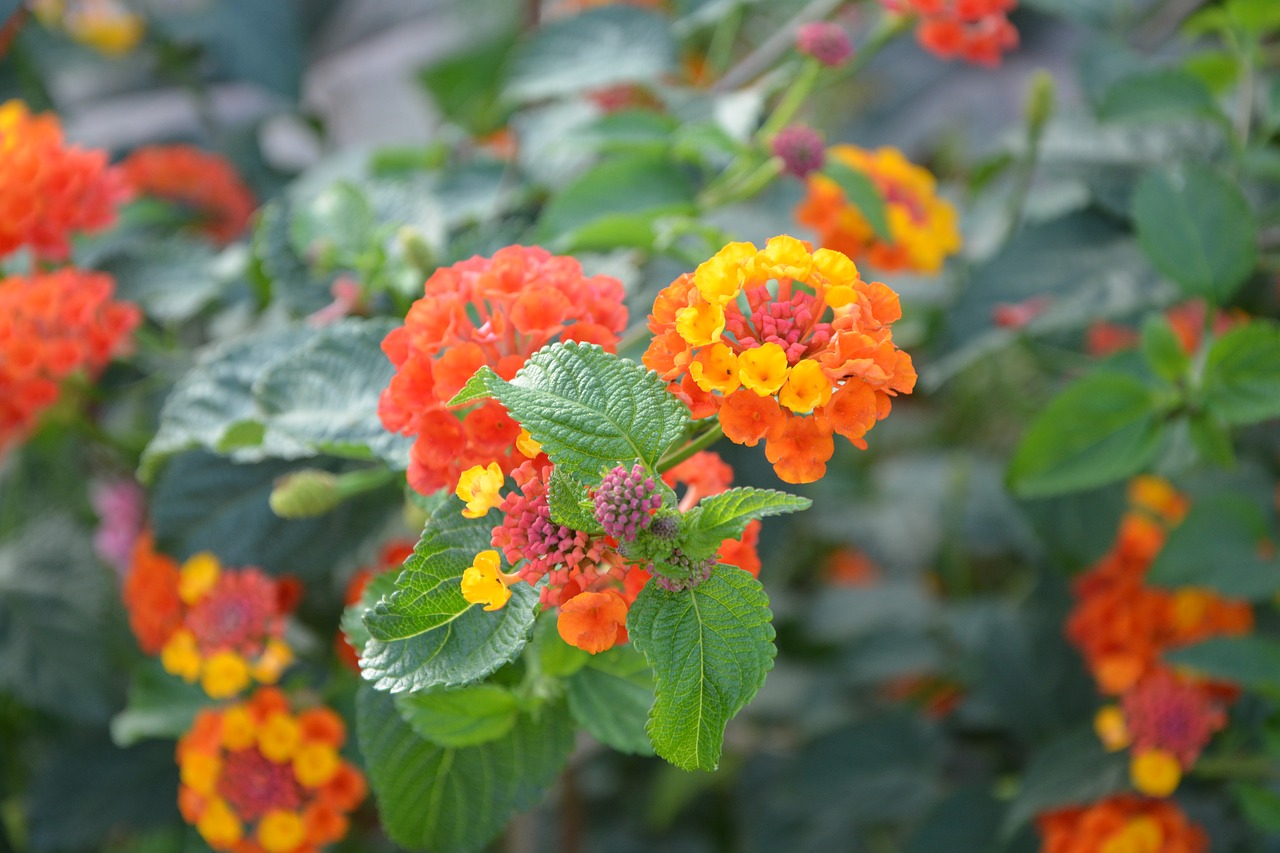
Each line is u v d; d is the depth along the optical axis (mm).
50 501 492
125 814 462
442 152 550
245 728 402
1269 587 442
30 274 462
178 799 464
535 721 360
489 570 313
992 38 484
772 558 449
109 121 771
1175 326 510
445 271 351
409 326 342
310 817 405
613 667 349
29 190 426
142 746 468
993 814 494
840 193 454
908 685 658
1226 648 431
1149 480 520
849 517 689
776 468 318
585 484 314
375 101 896
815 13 538
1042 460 438
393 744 358
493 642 316
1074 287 476
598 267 416
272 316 474
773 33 685
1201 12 510
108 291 435
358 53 808
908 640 641
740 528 311
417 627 317
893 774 558
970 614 590
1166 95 478
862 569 745
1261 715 454
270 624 409
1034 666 528
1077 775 447
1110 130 539
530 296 338
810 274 320
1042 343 536
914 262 453
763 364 314
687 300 323
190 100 730
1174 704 436
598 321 347
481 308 345
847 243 457
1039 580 551
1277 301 535
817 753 565
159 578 424
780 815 603
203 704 424
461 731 349
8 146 430
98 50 688
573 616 313
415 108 895
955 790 500
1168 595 469
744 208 506
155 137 694
